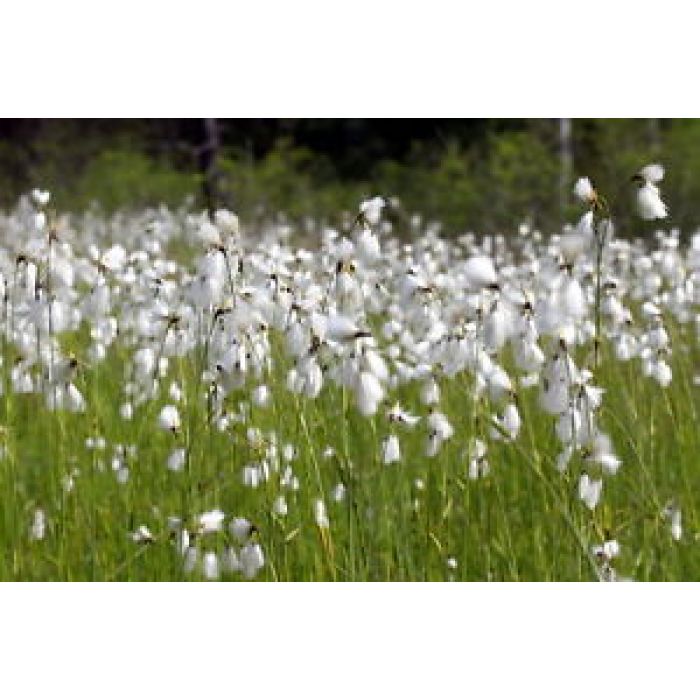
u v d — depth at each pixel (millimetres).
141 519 2617
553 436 2551
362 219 2473
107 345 2912
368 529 2477
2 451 2697
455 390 2725
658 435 2869
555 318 2230
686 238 5480
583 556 2385
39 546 2643
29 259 2586
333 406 2580
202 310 2492
